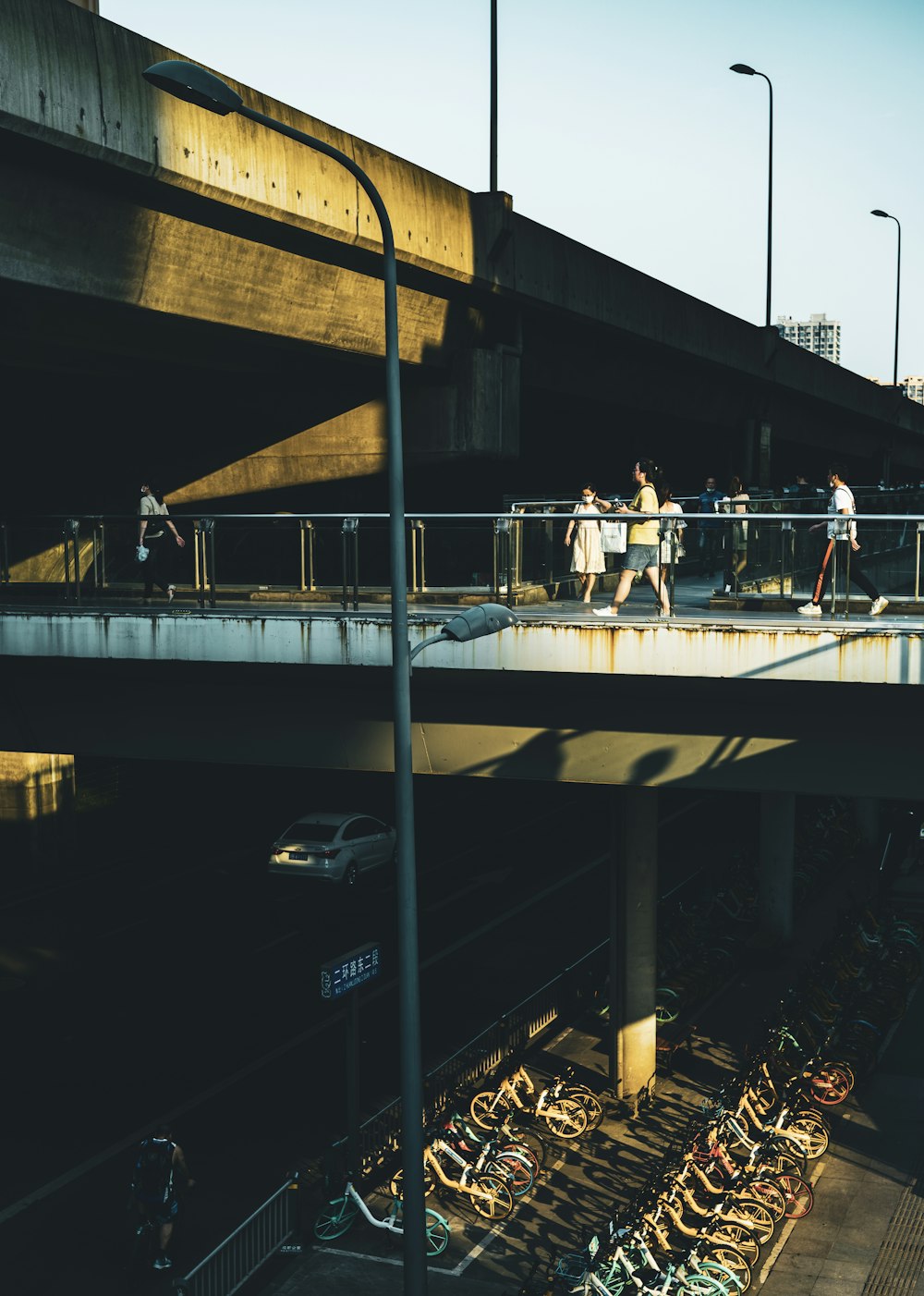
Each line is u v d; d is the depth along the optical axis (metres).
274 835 38.62
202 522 18.17
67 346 24.05
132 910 30.64
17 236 19.22
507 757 17.33
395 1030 23.28
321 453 30.86
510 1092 19.36
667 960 25.58
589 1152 18.84
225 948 27.81
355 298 26.22
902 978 25.03
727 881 30.42
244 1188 17.39
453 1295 14.97
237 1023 23.44
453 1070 20.11
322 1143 18.70
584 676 15.96
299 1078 21.03
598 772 16.88
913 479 88.62
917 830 35.72
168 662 18.12
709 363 42.12
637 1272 15.19
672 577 16.03
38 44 17.81
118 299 21.41
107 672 18.97
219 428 31.80
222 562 18.09
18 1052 22.08
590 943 28.53
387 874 34.38
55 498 33.44
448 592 17.39
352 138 24.12
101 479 33.06
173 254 21.92
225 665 17.84
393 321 11.41
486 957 27.61
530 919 30.53
